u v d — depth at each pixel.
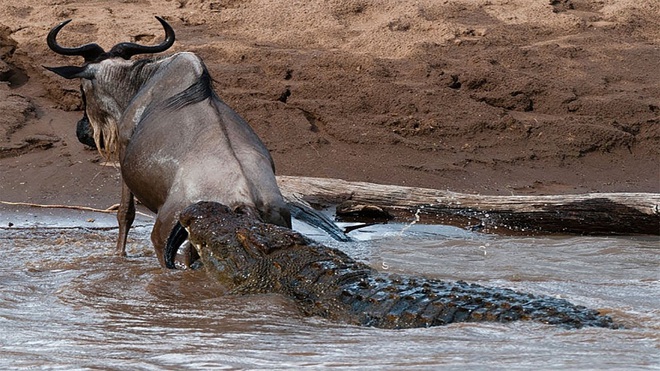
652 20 68.31
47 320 25.09
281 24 63.25
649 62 62.75
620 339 21.23
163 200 32.62
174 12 63.59
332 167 50.44
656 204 42.22
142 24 61.22
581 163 53.75
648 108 57.22
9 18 60.53
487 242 39.97
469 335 21.77
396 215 45.53
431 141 53.56
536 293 28.31
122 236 36.16
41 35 58.47
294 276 26.73
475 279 31.44
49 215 44.03
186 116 32.84
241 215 29.11
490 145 53.88
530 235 43.41
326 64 57.00
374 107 54.88
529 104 57.38
